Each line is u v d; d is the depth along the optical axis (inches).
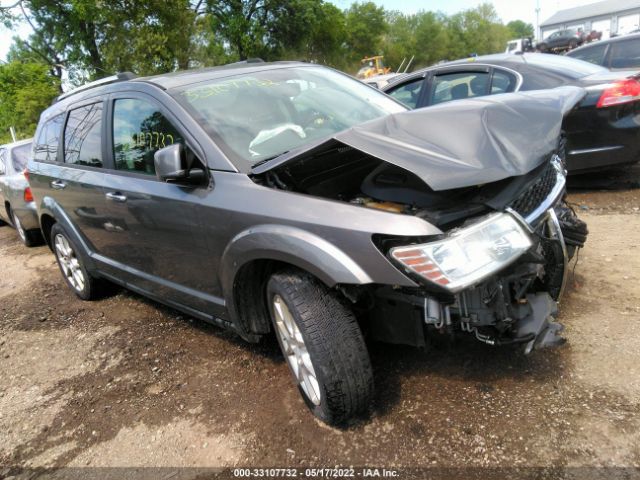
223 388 122.5
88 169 156.7
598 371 103.7
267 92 133.3
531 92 122.1
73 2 711.7
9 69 857.5
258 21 1075.3
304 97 137.6
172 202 119.6
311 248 91.0
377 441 96.3
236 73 140.3
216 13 1025.5
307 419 105.9
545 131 98.3
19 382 143.8
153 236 131.5
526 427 93.0
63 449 111.9
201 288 125.7
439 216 86.7
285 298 97.3
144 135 132.1
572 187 233.1
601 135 203.9
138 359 143.6
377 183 100.3
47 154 186.4
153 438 109.6
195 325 158.1
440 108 103.0
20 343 167.5
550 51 1406.3
